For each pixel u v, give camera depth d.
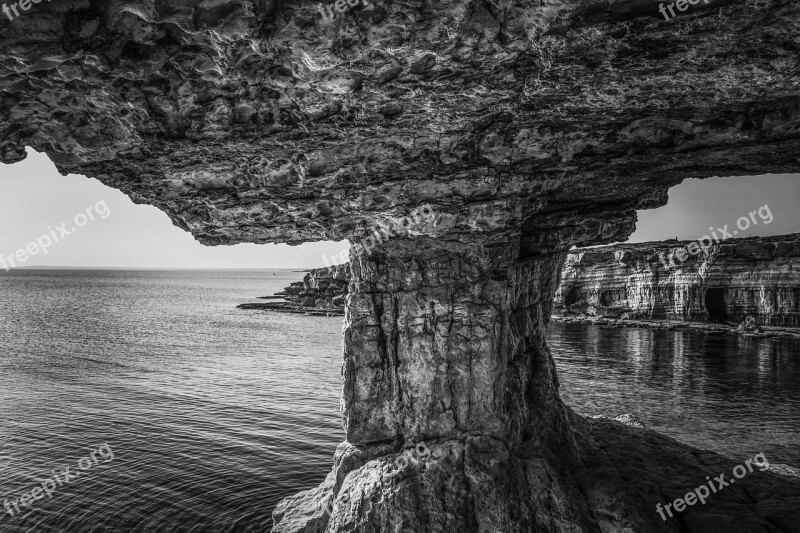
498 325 17.89
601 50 9.85
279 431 35.44
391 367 18.44
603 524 15.52
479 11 9.12
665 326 94.69
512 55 10.24
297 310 135.38
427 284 18.25
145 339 78.88
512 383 18.53
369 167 15.00
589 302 115.75
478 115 12.83
